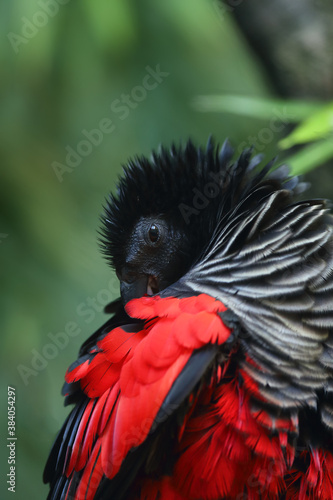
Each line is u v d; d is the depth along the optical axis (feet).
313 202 19.34
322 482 17.29
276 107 22.12
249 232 18.49
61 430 20.12
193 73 39.63
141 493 17.74
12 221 37.37
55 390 35.47
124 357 17.70
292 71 25.76
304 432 17.25
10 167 37.91
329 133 20.34
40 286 36.50
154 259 21.93
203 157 21.67
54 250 37.11
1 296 35.94
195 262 21.13
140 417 16.70
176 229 21.81
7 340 35.17
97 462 17.40
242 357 17.08
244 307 17.44
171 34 38.99
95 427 17.70
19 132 38.60
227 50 39.78
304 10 25.32
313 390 17.01
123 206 22.08
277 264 17.94
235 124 39.17
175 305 17.74
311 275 17.94
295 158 21.36
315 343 17.42
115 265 22.61
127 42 37.11
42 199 37.93
